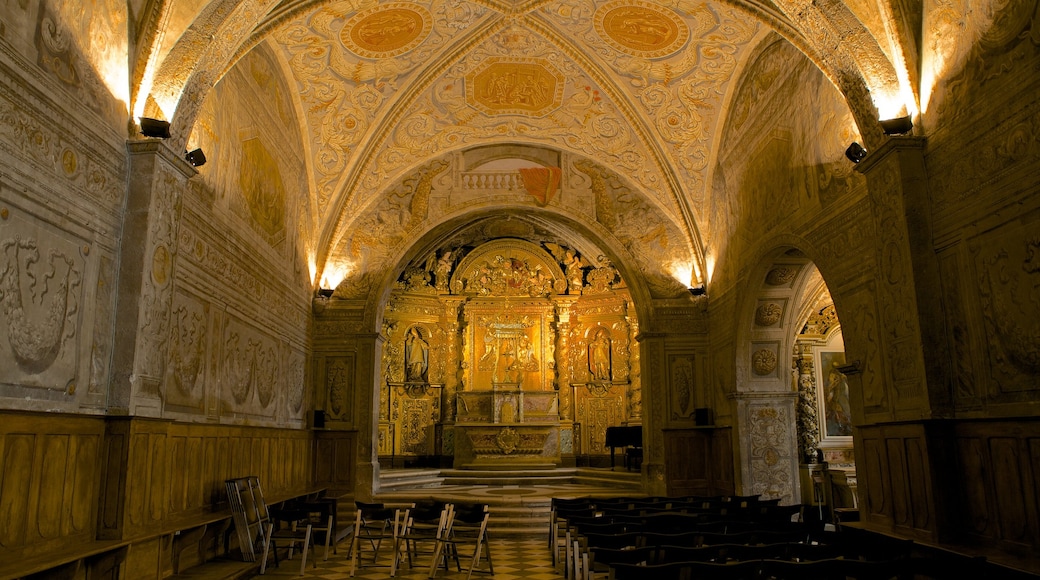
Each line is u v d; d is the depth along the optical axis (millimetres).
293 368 14750
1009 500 6660
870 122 8633
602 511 9875
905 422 7855
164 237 8055
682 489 15867
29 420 6066
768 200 12609
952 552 6742
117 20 7566
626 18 12695
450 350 22875
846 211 9766
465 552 12383
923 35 8031
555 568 10633
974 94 7211
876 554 6098
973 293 7211
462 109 15594
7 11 5844
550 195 17484
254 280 12078
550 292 23453
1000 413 6816
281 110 13500
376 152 15906
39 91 6262
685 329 16641
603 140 16219
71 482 6672
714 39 12930
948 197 7602
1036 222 6359
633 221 17250
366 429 16078
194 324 9414
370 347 16422
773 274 13133
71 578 6156
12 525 5848
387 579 9641
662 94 14656
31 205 6160
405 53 13688
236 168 11070
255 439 11875
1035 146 6367
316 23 12398
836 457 18078
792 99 11523
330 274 16672
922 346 7625
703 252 16469
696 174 15898
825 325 18438
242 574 9039
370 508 10727
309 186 15602
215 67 8695
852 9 8336
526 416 22156
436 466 22188
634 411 21891
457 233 22625
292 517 10398
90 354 7043
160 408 7945
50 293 6426
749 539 7035
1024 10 6500
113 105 7512
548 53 14062
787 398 14367
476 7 12711
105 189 7328
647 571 4973
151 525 7680
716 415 15773
